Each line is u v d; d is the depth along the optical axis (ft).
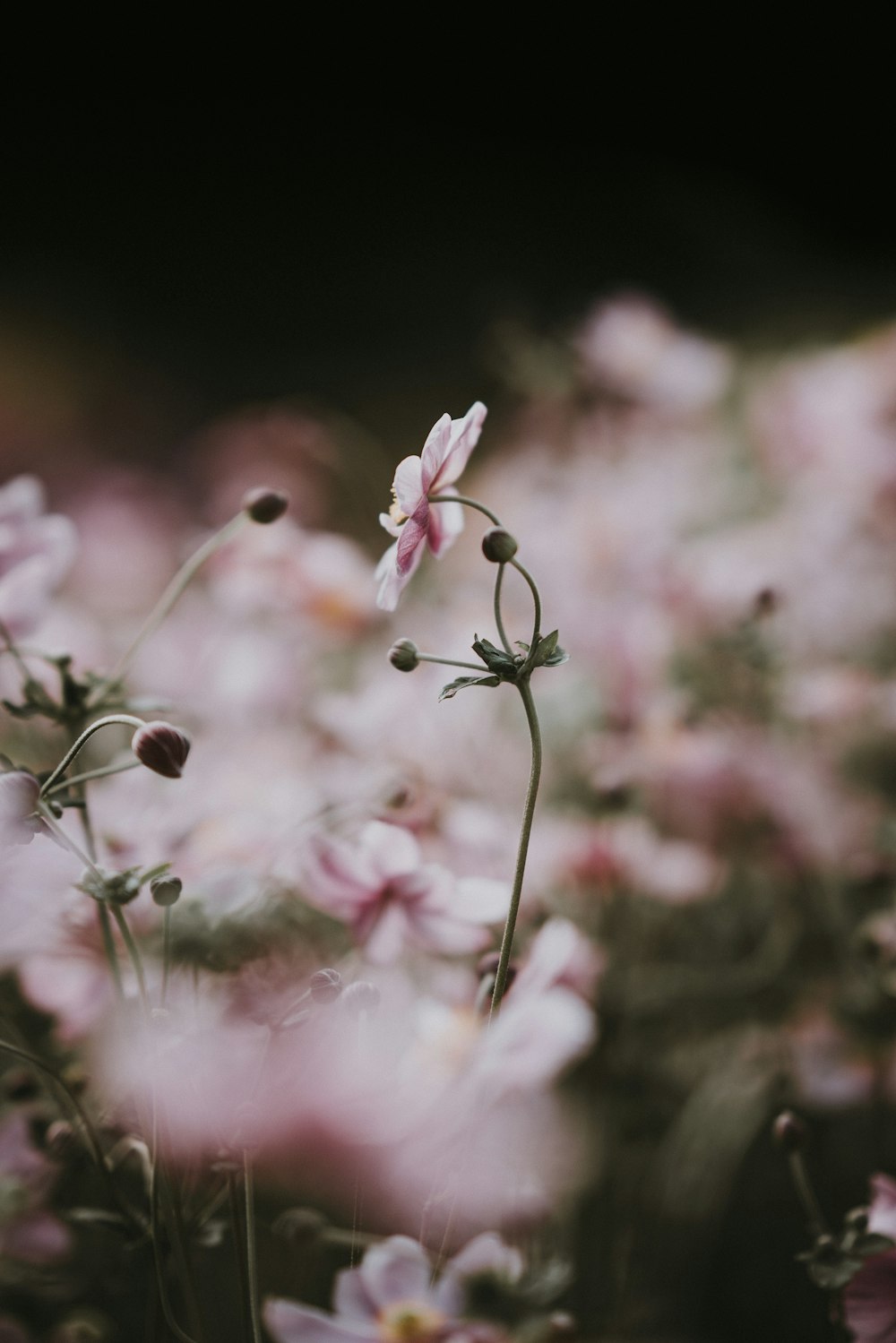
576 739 3.29
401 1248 1.84
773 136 13.98
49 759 2.64
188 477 7.06
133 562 5.20
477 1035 2.13
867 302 9.25
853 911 3.01
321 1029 1.92
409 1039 2.14
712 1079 2.84
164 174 13.02
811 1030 2.85
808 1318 2.81
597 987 2.66
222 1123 1.89
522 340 4.88
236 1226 1.92
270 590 3.03
